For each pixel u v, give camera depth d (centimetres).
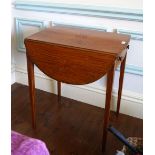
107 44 139
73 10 179
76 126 179
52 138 166
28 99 211
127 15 163
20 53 220
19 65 226
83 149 158
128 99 188
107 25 174
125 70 180
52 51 140
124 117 192
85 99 207
